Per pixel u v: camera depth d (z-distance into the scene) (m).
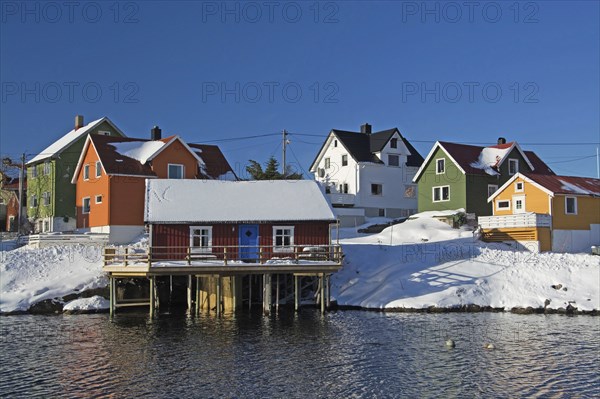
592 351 23.98
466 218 50.91
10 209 61.78
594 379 20.52
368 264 38.25
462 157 54.09
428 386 19.92
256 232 34.88
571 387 19.75
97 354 23.86
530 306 32.72
